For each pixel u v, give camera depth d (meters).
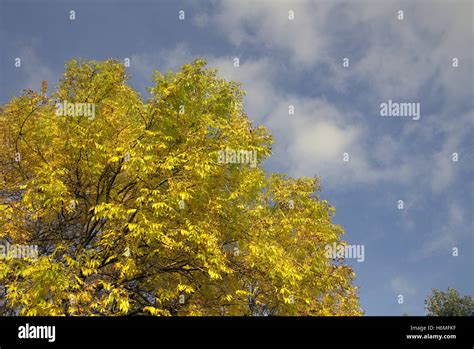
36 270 8.41
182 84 11.84
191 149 10.95
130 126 11.35
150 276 10.91
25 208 10.21
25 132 11.20
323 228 14.73
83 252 10.04
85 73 12.19
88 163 10.84
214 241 10.17
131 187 10.98
